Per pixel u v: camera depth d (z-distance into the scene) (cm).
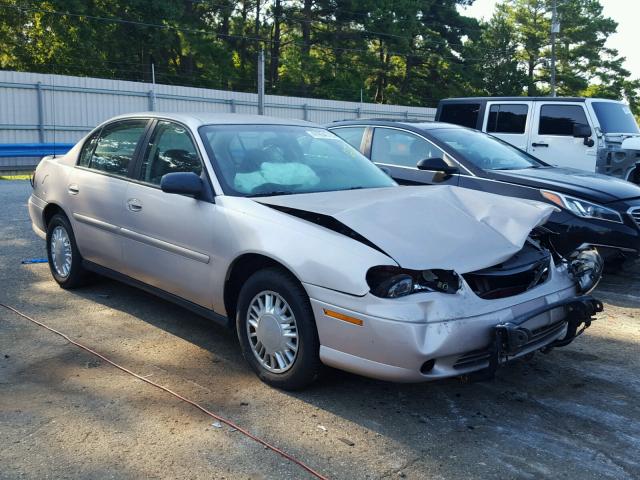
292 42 4884
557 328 398
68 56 4034
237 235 398
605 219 612
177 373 413
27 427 337
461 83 5484
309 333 363
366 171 502
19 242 803
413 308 329
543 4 6069
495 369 346
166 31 4184
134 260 488
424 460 317
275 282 377
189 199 438
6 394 375
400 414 365
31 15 3944
